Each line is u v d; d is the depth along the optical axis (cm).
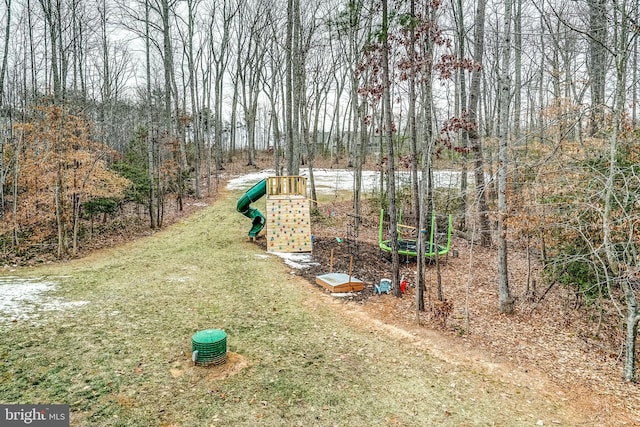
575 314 880
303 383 575
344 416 504
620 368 645
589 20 1114
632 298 600
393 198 948
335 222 1847
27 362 588
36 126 1252
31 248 1335
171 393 533
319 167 3647
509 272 1230
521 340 746
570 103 975
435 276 1182
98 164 1393
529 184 826
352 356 666
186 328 741
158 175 1766
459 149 981
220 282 1027
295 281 1066
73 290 923
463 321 832
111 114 2698
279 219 1416
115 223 1727
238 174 3284
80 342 660
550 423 502
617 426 497
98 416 478
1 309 779
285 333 745
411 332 773
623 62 589
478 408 531
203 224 1773
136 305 843
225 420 484
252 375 589
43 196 1295
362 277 1119
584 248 744
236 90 3719
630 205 664
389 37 879
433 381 596
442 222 1617
